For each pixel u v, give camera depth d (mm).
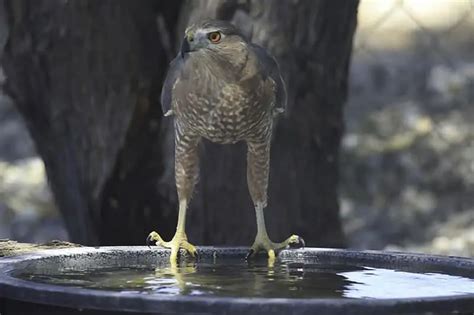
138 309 4957
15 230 16531
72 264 7016
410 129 18766
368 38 22047
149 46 9680
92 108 9641
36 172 18500
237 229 9508
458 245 15359
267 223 9508
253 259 7699
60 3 9391
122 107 9656
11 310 5426
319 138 9555
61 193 10219
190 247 7617
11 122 20922
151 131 9867
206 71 7707
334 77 9562
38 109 9883
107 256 7199
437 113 19547
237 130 7918
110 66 9539
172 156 9789
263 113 7934
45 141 10023
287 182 9469
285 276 6738
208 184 9445
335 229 9883
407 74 21438
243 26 8992
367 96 20734
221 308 4863
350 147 18141
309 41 9195
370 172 17656
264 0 8977
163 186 9984
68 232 10391
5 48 9719
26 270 6613
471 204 16906
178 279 6555
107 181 9781
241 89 7730
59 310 5191
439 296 5066
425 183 17453
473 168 17609
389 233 16109
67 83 9617
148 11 9594
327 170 9734
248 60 7691
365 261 7344
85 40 9445
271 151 9375
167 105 8062
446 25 23969
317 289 6172
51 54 9547
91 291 5109
